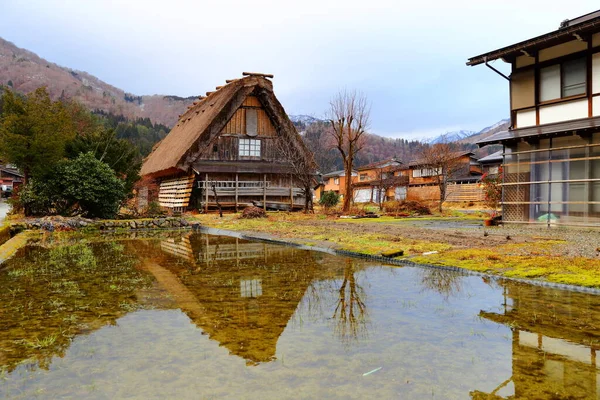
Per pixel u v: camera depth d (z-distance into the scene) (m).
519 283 5.66
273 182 25.41
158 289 5.67
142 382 2.82
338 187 56.34
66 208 16.08
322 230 13.20
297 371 2.98
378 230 12.96
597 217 11.83
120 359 3.22
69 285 5.94
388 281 6.02
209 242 11.60
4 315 4.44
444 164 33.44
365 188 49.84
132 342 3.60
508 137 13.12
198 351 3.38
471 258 7.18
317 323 4.10
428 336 3.69
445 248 8.55
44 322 4.19
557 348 3.39
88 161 15.91
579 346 3.43
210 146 24.42
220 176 23.97
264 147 25.70
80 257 8.76
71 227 14.70
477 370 2.98
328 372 2.96
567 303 4.66
